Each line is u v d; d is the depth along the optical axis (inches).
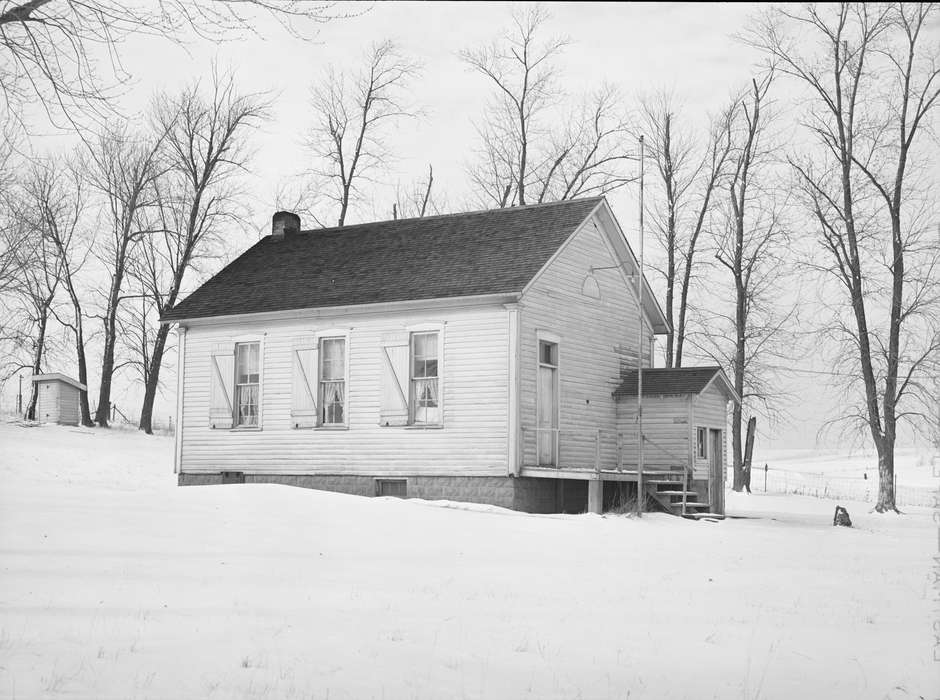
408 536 717.3
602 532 826.2
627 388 1171.9
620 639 396.8
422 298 1038.4
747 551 756.0
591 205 1131.9
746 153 1844.2
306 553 610.2
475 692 310.3
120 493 892.0
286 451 1130.7
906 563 706.2
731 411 1893.5
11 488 896.9
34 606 404.2
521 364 1011.3
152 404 2080.5
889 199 1518.2
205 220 2150.6
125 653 332.2
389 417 1066.1
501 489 1002.1
